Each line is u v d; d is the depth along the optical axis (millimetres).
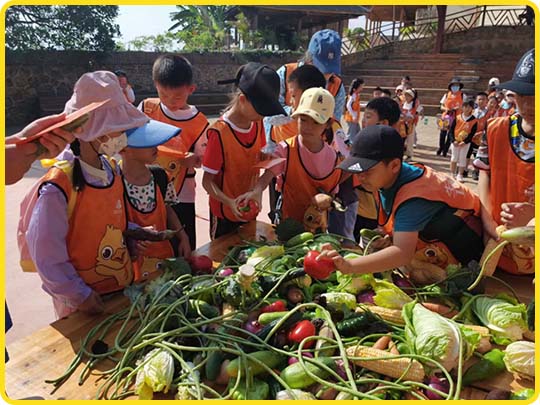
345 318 1700
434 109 17109
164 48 22078
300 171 2613
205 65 18703
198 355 1550
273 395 1431
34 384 1482
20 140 1590
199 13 26406
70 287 1782
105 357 1592
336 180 2693
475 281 1841
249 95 2422
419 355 1485
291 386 1431
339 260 1770
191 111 3135
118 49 17891
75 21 15516
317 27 28609
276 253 2068
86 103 1799
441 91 17688
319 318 1672
